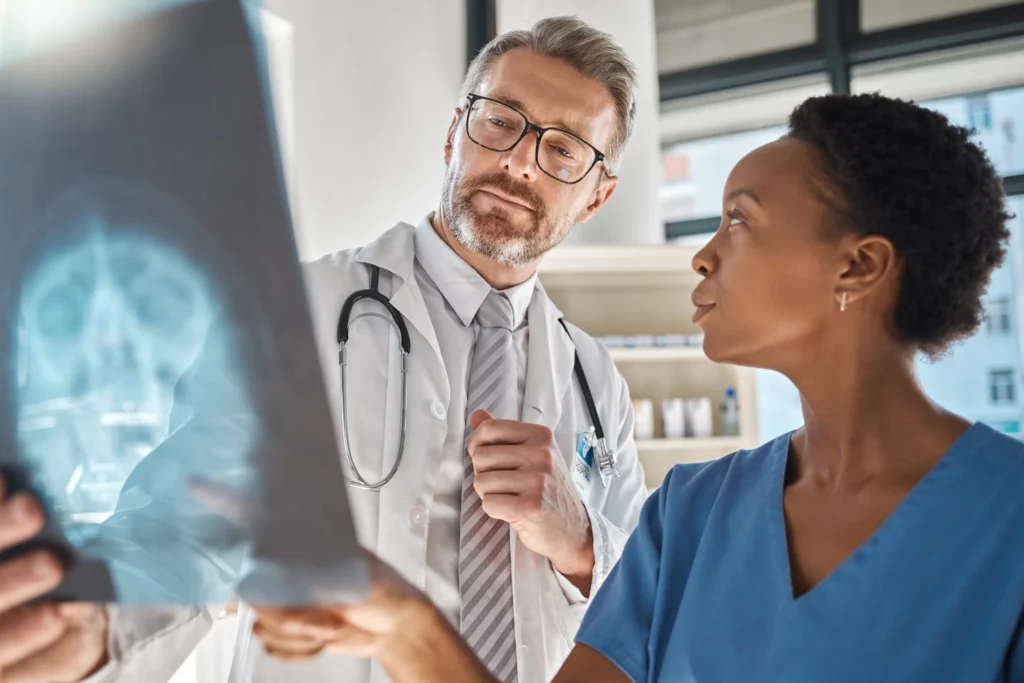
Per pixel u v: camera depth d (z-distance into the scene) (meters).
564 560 1.27
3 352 0.55
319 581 0.52
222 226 0.49
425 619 0.69
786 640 0.67
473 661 0.72
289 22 2.74
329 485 0.49
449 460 1.35
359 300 1.42
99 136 0.51
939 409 0.72
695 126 3.95
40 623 0.60
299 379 0.48
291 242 0.48
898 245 0.68
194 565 0.55
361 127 2.99
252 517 0.51
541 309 1.55
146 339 0.52
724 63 3.86
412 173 3.17
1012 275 6.36
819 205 0.69
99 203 0.51
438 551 1.30
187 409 0.52
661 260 2.99
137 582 0.58
